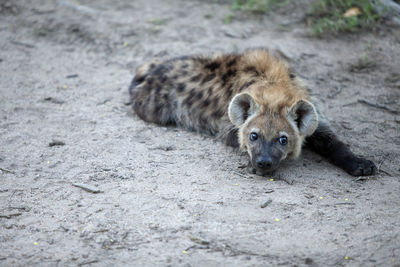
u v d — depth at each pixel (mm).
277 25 15219
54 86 11930
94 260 6039
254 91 8672
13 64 13016
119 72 13016
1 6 16141
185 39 14633
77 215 6973
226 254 6117
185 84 10336
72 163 8500
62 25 15297
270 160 7707
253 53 10047
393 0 14438
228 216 6879
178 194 7473
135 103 10727
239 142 8641
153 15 16203
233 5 16547
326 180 8008
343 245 6234
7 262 5984
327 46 13797
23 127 9797
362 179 8016
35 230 6645
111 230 6625
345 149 8523
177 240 6395
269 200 7227
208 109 9852
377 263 5898
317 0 15680
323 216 6871
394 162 8602
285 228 6602
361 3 14805
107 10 16547
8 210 7074
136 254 6141
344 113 10641
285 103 8141
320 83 12047
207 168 8383
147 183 7836
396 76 12102
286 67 9594
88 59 13719
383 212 6949
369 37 13906
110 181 7914
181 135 9953
